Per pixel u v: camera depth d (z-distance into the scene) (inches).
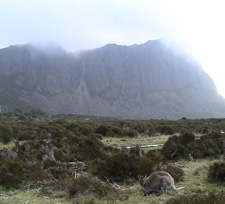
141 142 829.8
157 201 300.0
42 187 362.9
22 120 1830.7
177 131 1151.6
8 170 397.1
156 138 922.1
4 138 790.5
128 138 976.3
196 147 621.0
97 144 625.0
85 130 1061.8
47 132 924.0
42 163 486.0
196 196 286.8
